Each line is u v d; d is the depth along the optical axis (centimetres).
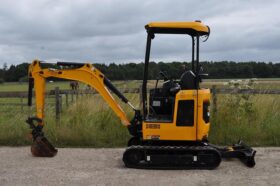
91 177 766
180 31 835
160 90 867
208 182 732
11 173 796
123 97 931
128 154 834
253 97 1259
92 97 1288
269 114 1202
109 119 1184
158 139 827
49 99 1684
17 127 1147
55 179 752
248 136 1112
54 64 927
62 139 1108
